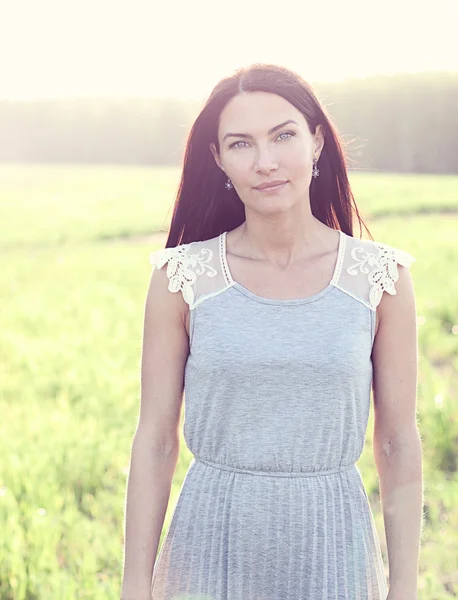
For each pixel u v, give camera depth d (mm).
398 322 2295
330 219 2553
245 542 2275
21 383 8133
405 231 20391
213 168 2500
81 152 67312
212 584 2303
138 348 9586
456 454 6125
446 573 4535
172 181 43594
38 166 61594
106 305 12508
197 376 2281
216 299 2289
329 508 2279
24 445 6031
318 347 2213
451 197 29906
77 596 3996
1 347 9703
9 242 21172
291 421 2234
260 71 2227
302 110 2242
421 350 9305
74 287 14531
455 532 4906
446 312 10750
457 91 51938
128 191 37656
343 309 2252
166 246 2629
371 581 2320
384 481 2307
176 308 2330
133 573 2273
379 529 5082
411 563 2211
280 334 2229
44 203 32531
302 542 2260
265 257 2318
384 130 53312
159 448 2359
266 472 2275
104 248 20266
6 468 5422
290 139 2217
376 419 2355
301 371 2209
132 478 2326
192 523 2334
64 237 22281
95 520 5152
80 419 6895
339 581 2271
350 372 2217
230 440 2285
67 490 5441
